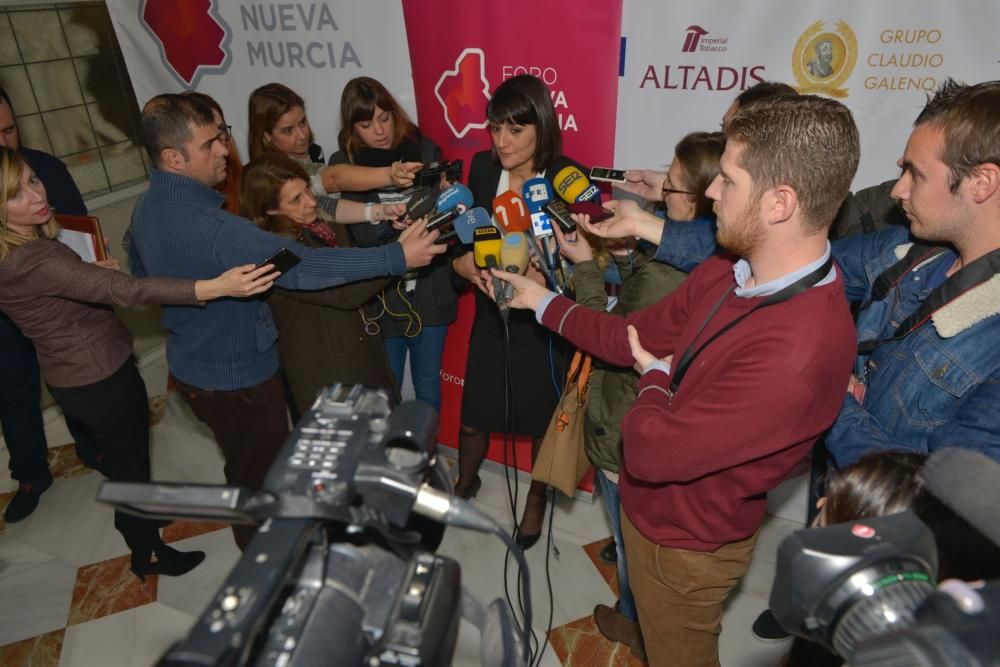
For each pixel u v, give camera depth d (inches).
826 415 47.2
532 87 84.0
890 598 24.2
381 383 94.6
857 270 65.2
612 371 71.7
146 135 77.5
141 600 98.8
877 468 33.7
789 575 26.4
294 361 88.4
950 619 19.2
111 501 29.1
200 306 79.6
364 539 30.7
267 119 104.7
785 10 77.2
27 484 116.3
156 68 120.7
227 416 88.0
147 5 115.7
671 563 57.8
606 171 84.4
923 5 71.3
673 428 49.1
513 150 86.4
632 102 88.8
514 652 32.8
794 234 45.3
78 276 78.9
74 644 92.5
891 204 74.6
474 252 79.5
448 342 116.0
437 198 88.9
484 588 97.4
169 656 22.1
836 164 42.5
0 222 78.4
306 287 79.7
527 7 87.7
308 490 28.6
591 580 98.4
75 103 139.3
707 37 81.7
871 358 59.7
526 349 96.0
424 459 30.4
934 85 73.6
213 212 78.4
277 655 24.7
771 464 49.4
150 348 159.3
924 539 26.0
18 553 107.7
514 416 100.3
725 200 46.8
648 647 65.5
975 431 49.8
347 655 26.1
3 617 96.7
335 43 104.2
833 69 77.5
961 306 50.7
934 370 52.6
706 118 85.7
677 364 54.8
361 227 104.7
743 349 47.8
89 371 86.6
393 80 102.7
